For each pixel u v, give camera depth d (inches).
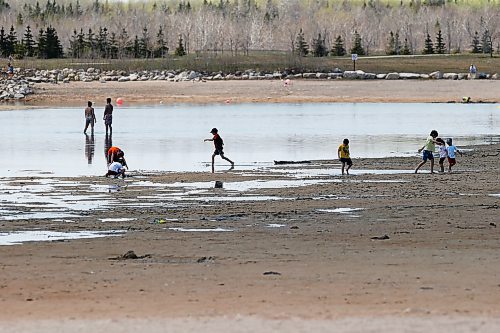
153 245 1716.3
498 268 1424.7
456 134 4938.5
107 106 4877.0
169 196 2524.6
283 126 5556.1
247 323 999.0
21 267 1470.2
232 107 7829.7
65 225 2010.3
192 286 1285.7
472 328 964.6
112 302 1171.9
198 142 4456.2
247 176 3038.9
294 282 1310.3
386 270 1411.2
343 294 1214.9
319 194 2554.1
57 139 4616.1
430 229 1916.8
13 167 3314.5
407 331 950.4
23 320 1042.7
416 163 3481.8
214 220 2075.5
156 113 6943.9
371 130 5246.1
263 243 1733.5
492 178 2970.0
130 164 3452.3
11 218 2122.3
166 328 975.6
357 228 1936.5
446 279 1327.5
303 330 956.6
